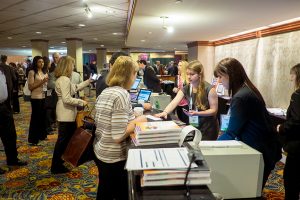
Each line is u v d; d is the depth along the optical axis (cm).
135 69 172
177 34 748
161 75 1144
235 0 352
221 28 615
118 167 169
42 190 293
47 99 500
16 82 745
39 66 427
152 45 1270
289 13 433
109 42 1378
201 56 927
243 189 129
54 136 507
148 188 100
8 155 354
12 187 299
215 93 256
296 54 499
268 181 323
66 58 308
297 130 220
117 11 593
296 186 227
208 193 98
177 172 99
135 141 143
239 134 165
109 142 166
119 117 157
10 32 981
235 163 126
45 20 721
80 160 230
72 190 295
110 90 165
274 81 566
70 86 307
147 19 510
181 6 397
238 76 170
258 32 619
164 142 141
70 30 920
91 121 246
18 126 599
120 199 177
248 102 161
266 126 164
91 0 496
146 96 363
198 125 253
